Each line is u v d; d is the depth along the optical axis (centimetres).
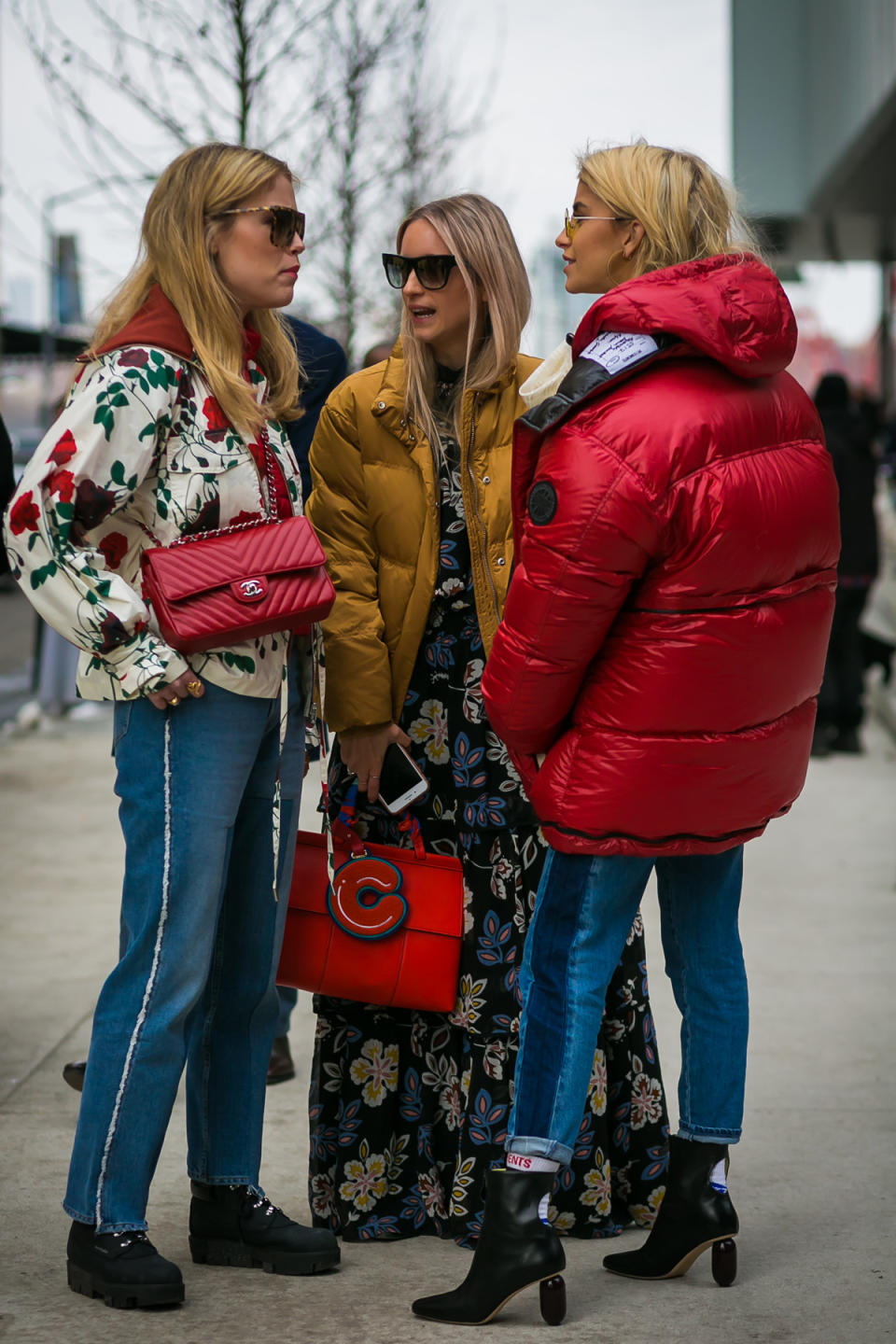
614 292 282
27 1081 445
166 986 305
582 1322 299
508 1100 337
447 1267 329
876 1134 404
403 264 334
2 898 670
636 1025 349
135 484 298
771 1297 310
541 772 298
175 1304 304
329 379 426
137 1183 307
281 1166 390
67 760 1016
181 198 307
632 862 299
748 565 280
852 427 1005
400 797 343
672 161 301
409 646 341
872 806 858
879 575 1016
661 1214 319
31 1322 296
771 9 3622
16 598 2073
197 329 306
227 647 304
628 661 285
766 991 532
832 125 3195
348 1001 350
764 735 293
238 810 324
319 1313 302
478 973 337
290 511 318
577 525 274
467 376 334
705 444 277
